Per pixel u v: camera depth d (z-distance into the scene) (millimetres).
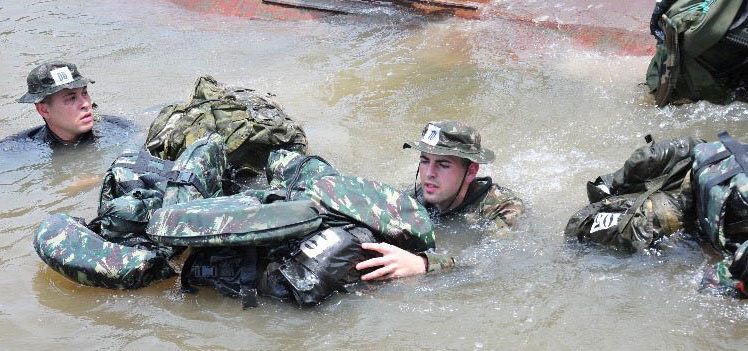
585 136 6020
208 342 3738
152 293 4188
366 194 4262
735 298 3830
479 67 7543
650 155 4410
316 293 3895
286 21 9531
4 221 5121
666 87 6246
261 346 3689
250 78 7742
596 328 3705
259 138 5500
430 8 9281
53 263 4230
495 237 4598
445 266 4238
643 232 4227
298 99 7152
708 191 4008
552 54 7691
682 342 3551
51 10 10500
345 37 8789
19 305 4133
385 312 3895
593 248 4410
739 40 5945
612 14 8289
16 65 8461
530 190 5219
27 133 6461
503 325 3771
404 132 6320
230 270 4070
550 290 4043
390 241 4219
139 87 7656
